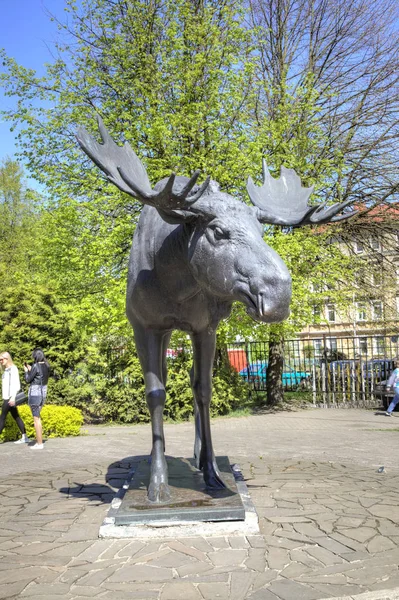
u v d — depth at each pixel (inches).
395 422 466.9
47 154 509.0
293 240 460.8
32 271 928.9
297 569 122.8
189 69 479.2
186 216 126.4
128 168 146.3
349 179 615.8
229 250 119.7
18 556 135.1
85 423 518.6
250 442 351.9
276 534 144.9
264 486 201.6
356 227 636.7
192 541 139.9
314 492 191.3
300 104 529.0
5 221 1323.8
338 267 557.6
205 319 164.7
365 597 107.8
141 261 160.6
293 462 263.6
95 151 140.2
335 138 605.6
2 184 1352.1
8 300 551.5
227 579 118.0
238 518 146.6
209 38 493.0
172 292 155.0
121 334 477.4
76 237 464.1
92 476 237.1
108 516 154.1
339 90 633.0
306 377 669.9
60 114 499.2
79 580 119.8
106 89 520.1
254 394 690.2
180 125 466.6
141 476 190.4
